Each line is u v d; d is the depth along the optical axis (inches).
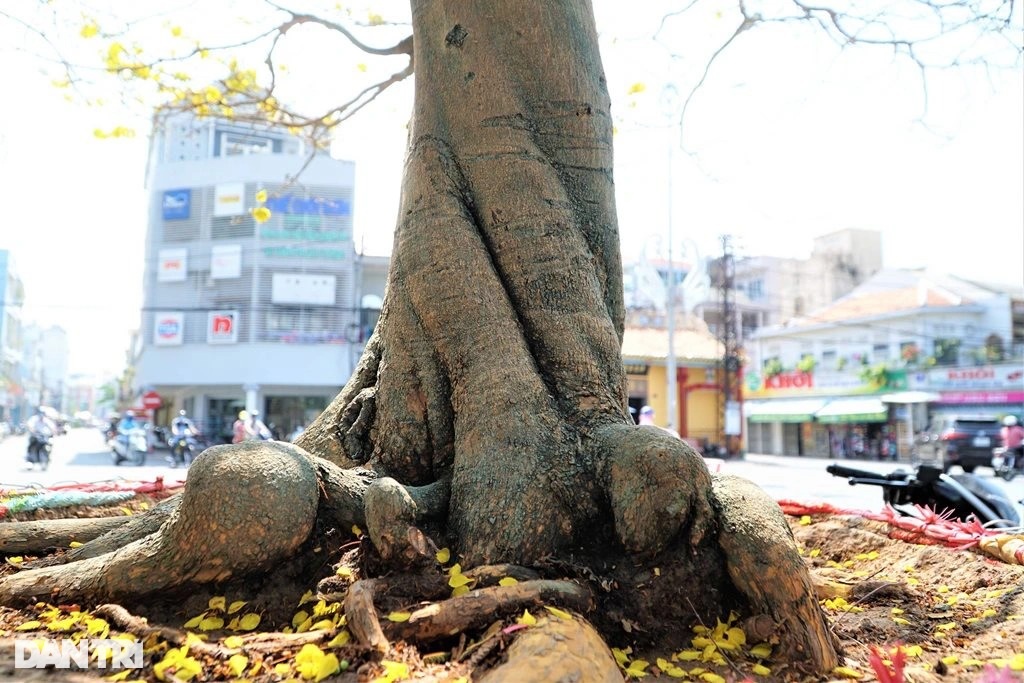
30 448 684.7
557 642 97.9
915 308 1106.7
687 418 1143.6
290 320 997.8
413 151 168.6
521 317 153.6
